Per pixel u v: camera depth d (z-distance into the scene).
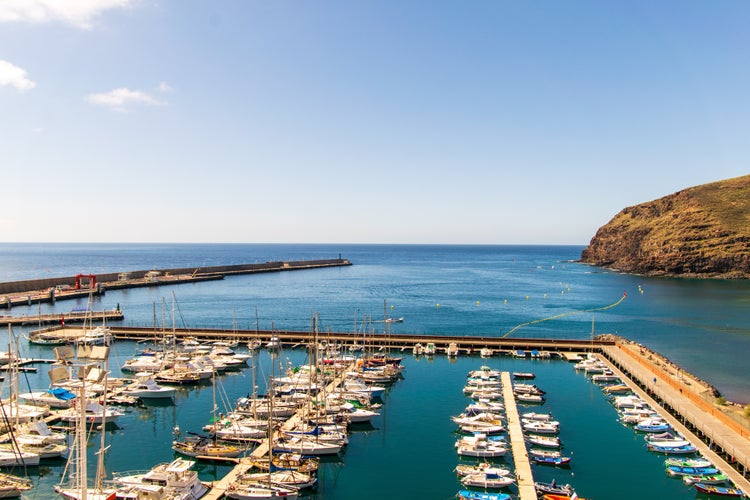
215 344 121.94
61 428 65.56
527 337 139.25
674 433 67.19
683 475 55.00
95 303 198.25
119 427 69.56
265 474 53.41
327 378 88.44
